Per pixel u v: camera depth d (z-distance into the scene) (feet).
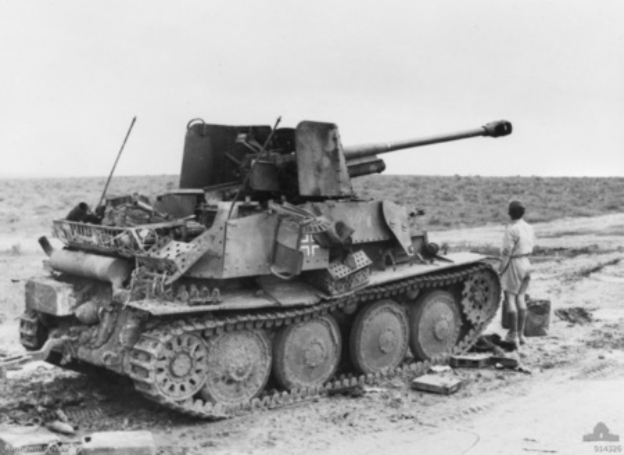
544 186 223.10
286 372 34.17
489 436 28.94
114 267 32.09
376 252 38.91
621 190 208.95
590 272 77.61
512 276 43.42
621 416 31.35
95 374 37.52
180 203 35.12
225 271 31.37
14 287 64.59
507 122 47.62
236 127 40.01
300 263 33.09
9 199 185.78
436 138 44.75
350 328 38.06
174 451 27.63
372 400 34.68
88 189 220.02
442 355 41.86
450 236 118.62
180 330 29.60
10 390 35.29
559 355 42.91
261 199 37.86
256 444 28.48
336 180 36.99
